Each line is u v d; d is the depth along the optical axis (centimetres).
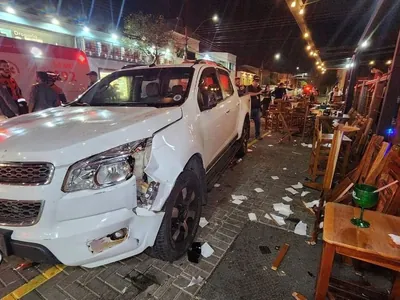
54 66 620
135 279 200
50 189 143
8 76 444
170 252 204
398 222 170
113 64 988
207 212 306
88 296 184
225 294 186
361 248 144
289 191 366
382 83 523
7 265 216
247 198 345
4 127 190
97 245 160
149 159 175
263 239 253
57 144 150
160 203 178
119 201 158
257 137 720
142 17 912
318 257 226
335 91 1630
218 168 342
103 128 171
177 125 220
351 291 180
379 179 241
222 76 399
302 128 781
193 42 1484
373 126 513
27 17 707
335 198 272
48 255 148
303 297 182
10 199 146
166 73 306
